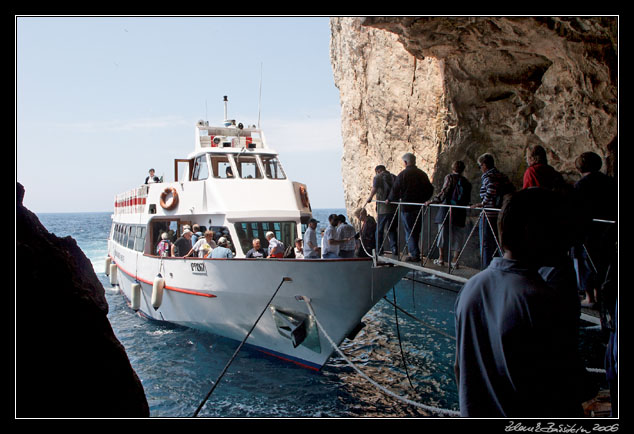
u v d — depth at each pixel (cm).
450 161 2242
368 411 930
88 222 12175
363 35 3073
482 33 1340
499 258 218
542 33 1309
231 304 1178
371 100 2884
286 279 1035
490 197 691
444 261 831
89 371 340
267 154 1445
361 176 3450
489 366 205
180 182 1398
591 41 1289
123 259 1809
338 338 1071
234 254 1249
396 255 905
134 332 1477
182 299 1317
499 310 203
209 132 1548
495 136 2042
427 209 842
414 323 1620
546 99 1605
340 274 980
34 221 372
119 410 353
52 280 338
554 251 208
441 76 2225
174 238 1469
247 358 1220
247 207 1303
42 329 316
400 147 2638
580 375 204
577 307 319
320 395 1003
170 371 1135
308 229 1104
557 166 1773
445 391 1026
